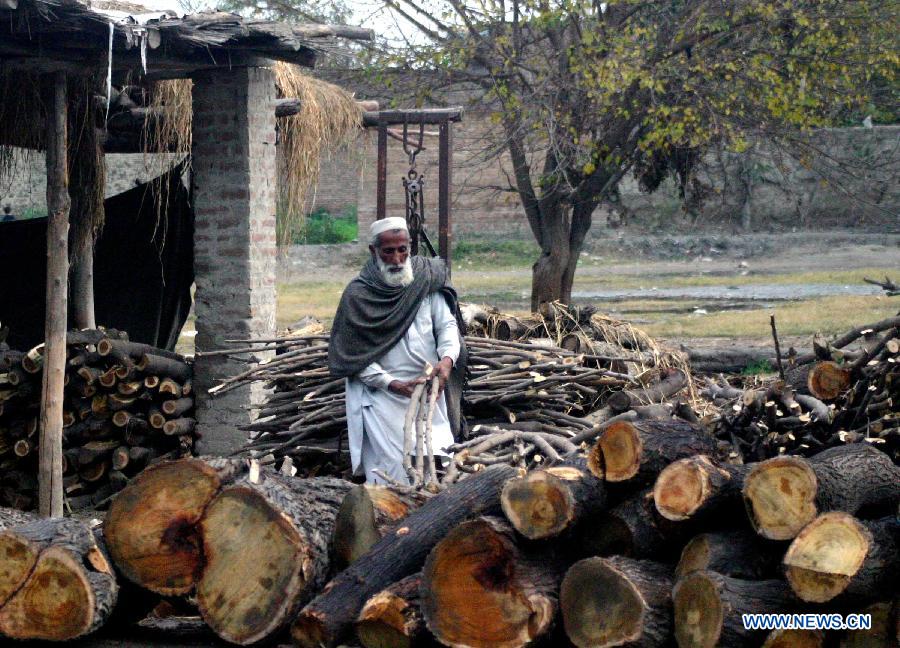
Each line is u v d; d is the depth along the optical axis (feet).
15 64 29.60
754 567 15.44
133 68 32.35
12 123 35.19
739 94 56.03
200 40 29.66
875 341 27.22
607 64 50.96
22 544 16.75
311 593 16.87
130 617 18.16
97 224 37.52
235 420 34.78
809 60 54.85
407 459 22.82
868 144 112.57
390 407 25.54
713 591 14.60
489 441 24.17
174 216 43.65
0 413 33.45
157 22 28.99
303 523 16.93
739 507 16.17
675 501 15.78
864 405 23.98
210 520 16.87
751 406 24.64
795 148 59.93
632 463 16.15
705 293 92.17
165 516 17.02
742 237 121.08
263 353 34.83
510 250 123.75
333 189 144.46
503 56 54.80
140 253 44.16
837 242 118.01
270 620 16.43
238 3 59.62
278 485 17.33
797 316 71.82
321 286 106.52
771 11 52.70
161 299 44.19
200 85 34.53
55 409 30.27
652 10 57.77
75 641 17.58
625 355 35.45
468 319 36.60
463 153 112.16
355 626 16.16
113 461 34.04
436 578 15.78
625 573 15.16
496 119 56.08
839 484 15.96
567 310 37.52
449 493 17.47
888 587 14.84
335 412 28.73
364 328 25.45
